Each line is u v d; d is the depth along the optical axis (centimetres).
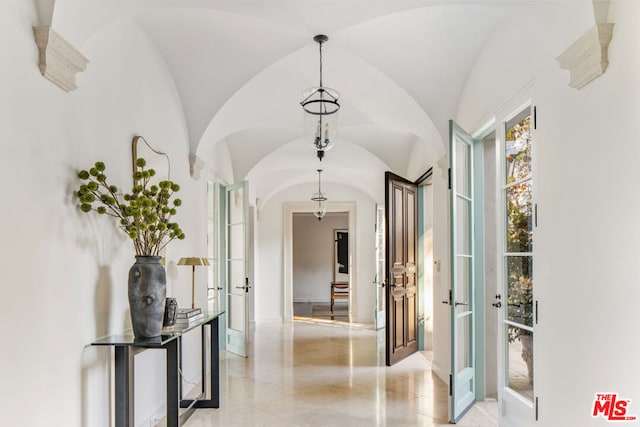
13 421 192
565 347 246
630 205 194
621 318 200
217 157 600
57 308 225
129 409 259
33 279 207
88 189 243
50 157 221
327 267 1445
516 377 324
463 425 359
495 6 264
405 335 616
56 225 226
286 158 724
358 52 367
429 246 695
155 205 277
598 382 217
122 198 301
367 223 966
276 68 400
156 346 255
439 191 510
